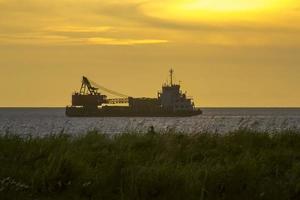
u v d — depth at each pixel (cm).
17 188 3884
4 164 4425
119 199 3884
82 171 4256
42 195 3944
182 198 3888
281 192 4003
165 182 3975
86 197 3953
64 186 4072
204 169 4228
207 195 3941
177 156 4916
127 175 4112
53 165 4222
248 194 3984
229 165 4375
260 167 4472
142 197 3897
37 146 4900
